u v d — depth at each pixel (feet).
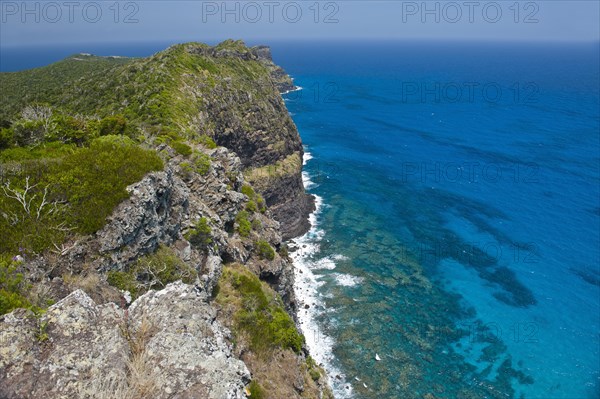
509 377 177.88
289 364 107.96
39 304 62.75
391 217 319.47
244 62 369.09
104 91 260.83
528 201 337.93
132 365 46.57
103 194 86.12
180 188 113.80
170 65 276.00
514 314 214.48
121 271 83.05
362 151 474.90
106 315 52.49
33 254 72.13
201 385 45.52
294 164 330.54
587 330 203.92
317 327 202.18
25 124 129.18
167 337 50.93
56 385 42.50
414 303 222.07
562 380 176.76
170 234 103.76
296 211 311.68
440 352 190.39
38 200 81.20
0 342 44.39
